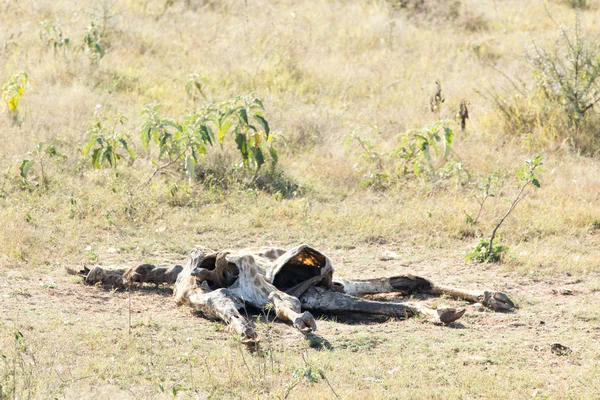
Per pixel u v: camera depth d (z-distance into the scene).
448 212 34.72
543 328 22.97
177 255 29.30
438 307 23.03
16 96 41.09
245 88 52.19
